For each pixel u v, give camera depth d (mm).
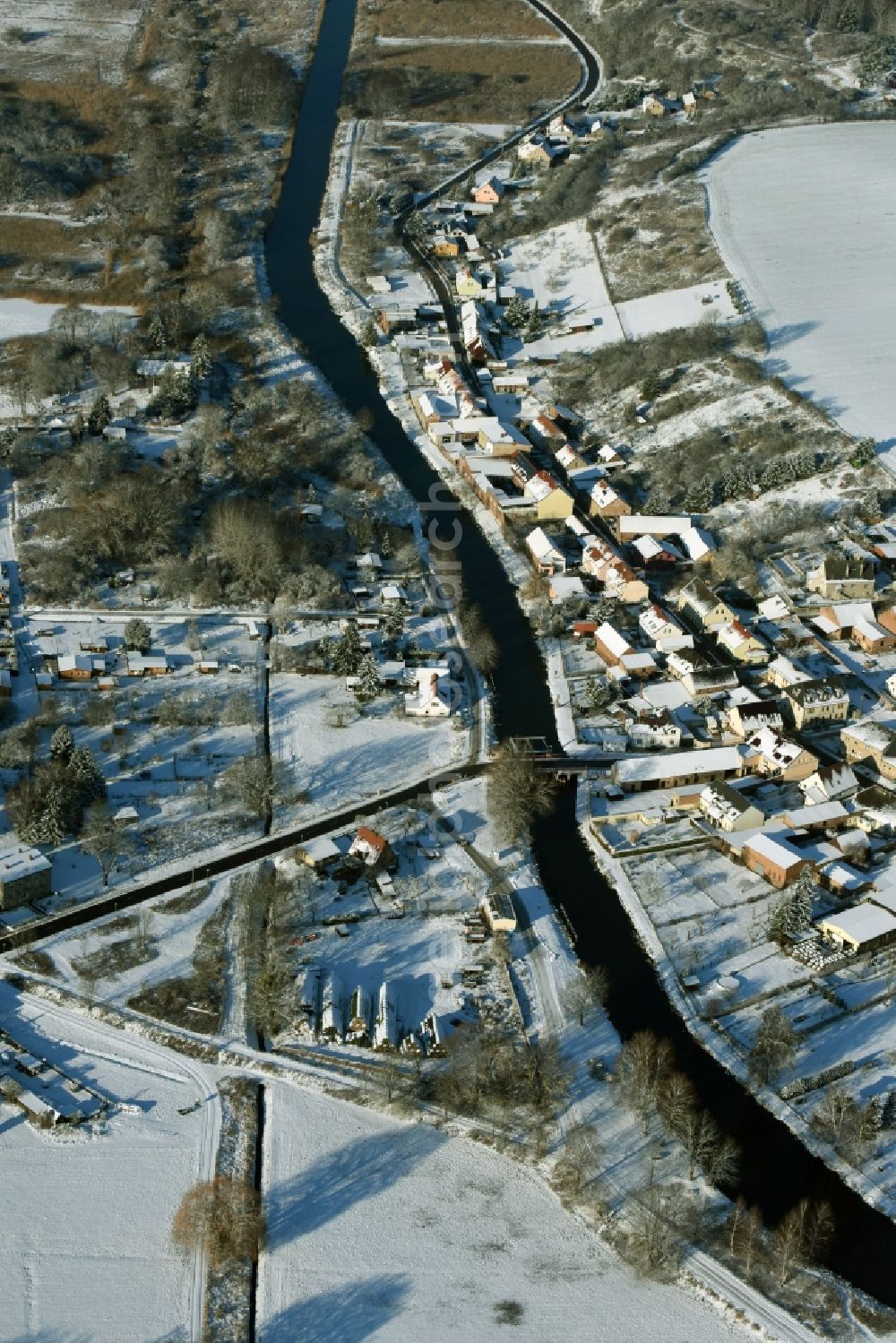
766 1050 172625
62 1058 173125
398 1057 174875
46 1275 149125
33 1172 159250
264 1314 146750
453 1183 160125
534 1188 159875
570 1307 147750
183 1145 162750
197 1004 180625
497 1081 170875
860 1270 152000
